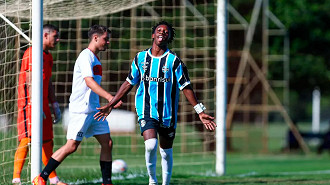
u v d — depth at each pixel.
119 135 55.78
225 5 33.12
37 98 23.12
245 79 75.50
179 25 62.41
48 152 24.95
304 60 81.81
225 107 33.66
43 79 24.25
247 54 73.81
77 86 21.61
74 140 21.67
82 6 32.41
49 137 24.81
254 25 73.75
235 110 77.25
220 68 33.25
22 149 24.48
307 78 84.44
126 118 56.09
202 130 57.66
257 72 75.31
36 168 23.22
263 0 74.88
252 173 37.66
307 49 82.12
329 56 82.75
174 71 19.47
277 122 160.62
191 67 63.25
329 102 173.12
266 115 76.25
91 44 21.95
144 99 19.59
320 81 84.88
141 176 30.23
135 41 56.28
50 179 24.36
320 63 81.88
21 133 24.56
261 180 29.22
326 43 80.75
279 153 80.12
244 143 90.69
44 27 24.38
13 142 33.06
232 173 37.34
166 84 19.44
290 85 87.69
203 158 50.81
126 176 30.16
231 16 74.50
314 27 79.50
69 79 55.16
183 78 19.52
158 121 19.48
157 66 19.38
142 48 54.06
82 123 21.61
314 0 79.12
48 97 25.05
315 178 31.16
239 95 75.88
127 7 34.78
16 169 24.47
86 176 29.75
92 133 22.25
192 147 60.88
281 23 77.69
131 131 55.62
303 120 177.25
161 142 20.09
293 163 55.09
